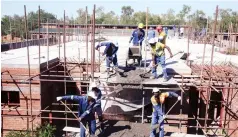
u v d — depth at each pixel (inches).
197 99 634.8
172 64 579.5
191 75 519.8
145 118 463.8
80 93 612.4
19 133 487.8
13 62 523.8
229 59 665.6
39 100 512.4
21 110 513.3
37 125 509.0
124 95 451.2
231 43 850.8
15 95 535.2
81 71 626.8
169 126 532.1
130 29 1526.8
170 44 1023.6
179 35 1347.2
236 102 507.5
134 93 452.4
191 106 639.1
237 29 1019.9
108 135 392.8
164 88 410.6
